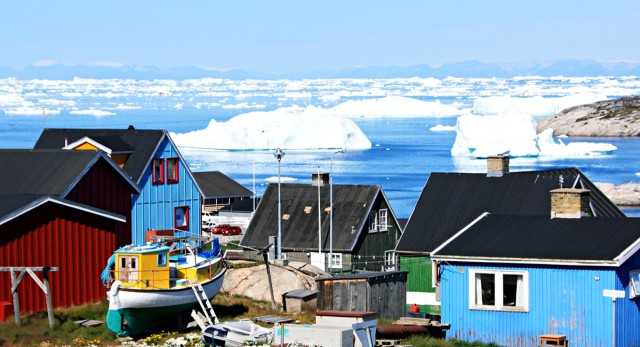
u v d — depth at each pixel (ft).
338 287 246.68
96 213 252.01
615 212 313.73
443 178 330.95
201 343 209.05
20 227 238.68
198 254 255.91
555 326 212.43
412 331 217.97
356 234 375.86
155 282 225.76
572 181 313.73
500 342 216.74
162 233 306.55
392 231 392.27
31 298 239.30
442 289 222.69
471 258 218.18
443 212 320.70
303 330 196.34
